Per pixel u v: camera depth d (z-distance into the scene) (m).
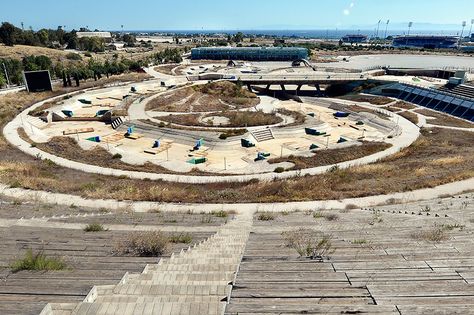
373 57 179.88
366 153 47.16
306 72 122.56
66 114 69.06
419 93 85.94
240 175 39.69
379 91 96.62
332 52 196.75
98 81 99.94
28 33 168.12
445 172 34.97
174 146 53.31
